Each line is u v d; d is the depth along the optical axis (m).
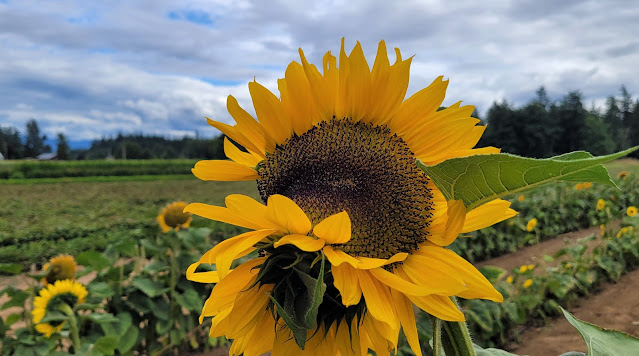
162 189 10.96
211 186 11.72
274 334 0.27
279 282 0.25
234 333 0.26
